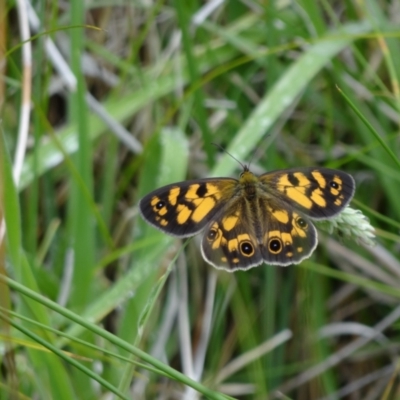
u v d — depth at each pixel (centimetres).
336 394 48
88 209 45
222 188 42
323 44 47
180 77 49
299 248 41
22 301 41
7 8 46
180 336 49
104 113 48
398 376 49
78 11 45
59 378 41
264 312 48
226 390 48
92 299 45
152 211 41
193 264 49
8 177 40
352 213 39
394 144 48
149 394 48
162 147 48
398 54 47
